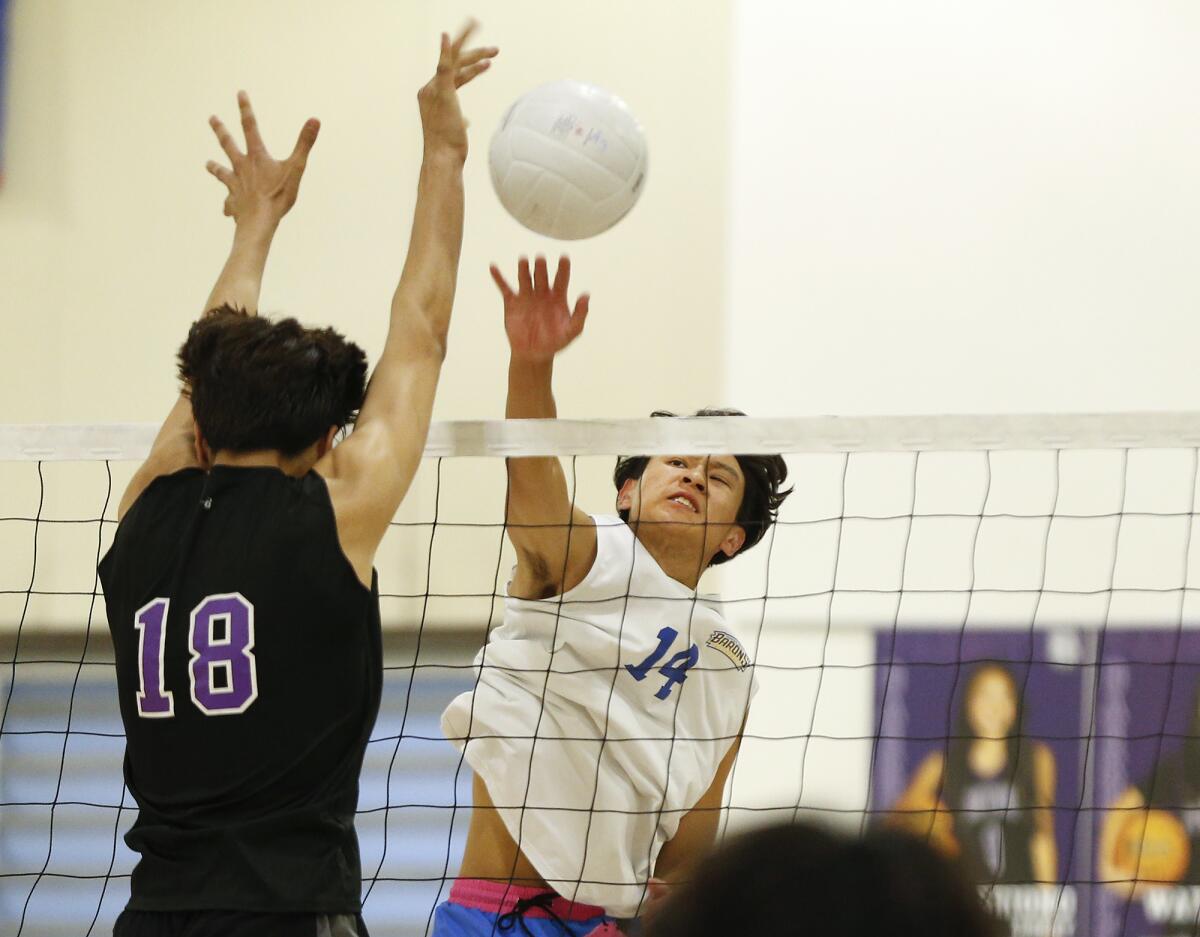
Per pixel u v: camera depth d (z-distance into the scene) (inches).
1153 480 796.6
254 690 255.9
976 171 826.8
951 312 819.4
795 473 799.1
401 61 818.8
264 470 269.4
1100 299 819.4
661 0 829.2
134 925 253.4
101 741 735.1
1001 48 831.7
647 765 372.5
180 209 801.6
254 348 274.2
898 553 794.2
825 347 816.3
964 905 114.3
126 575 273.9
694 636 386.0
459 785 741.3
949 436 359.9
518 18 822.5
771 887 114.9
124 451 360.2
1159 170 825.5
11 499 766.5
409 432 281.7
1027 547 794.8
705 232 819.4
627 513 421.1
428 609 766.5
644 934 122.1
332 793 263.0
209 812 255.3
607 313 810.2
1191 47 828.0
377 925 712.4
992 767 759.7
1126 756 762.2
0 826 717.9
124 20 809.5
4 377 783.7
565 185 331.0
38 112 800.3
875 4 834.8
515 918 370.6
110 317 792.9
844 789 760.3
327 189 808.3
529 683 379.9
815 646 781.9
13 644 757.3
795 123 828.0
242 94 355.9
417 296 303.4
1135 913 721.0
